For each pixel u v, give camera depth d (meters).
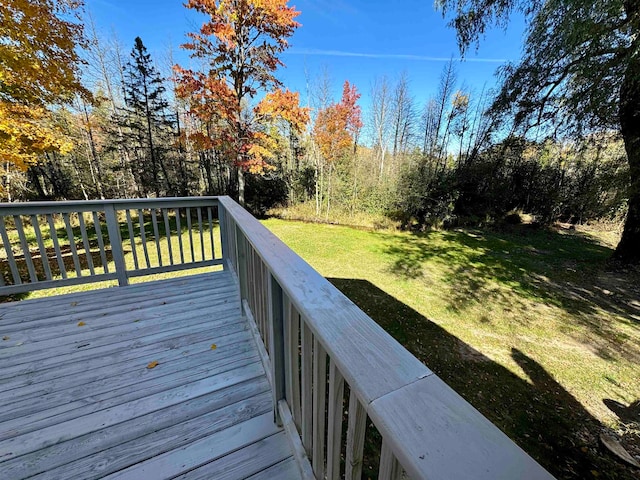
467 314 4.66
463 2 6.17
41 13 4.72
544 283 5.97
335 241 9.11
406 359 0.56
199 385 1.57
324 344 0.63
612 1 4.06
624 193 5.71
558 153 8.39
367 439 2.18
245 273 2.19
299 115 10.33
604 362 3.50
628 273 6.38
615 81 4.74
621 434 2.48
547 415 2.70
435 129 13.56
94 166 13.05
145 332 2.04
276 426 1.33
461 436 0.40
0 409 1.39
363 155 12.99
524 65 6.32
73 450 1.20
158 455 1.18
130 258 7.02
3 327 2.06
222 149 10.77
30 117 5.17
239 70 9.98
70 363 1.71
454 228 11.27
